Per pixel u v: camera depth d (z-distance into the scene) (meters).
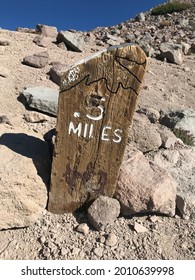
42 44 2.02
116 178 0.84
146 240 0.82
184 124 1.37
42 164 0.87
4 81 1.49
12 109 1.33
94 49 2.25
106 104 0.79
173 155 1.11
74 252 0.78
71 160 0.82
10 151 0.86
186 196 0.91
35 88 1.42
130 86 0.78
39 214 0.84
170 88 1.95
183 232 0.85
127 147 1.01
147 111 1.41
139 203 0.85
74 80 0.78
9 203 0.80
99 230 0.83
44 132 1.21
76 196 0.86
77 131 0.81
